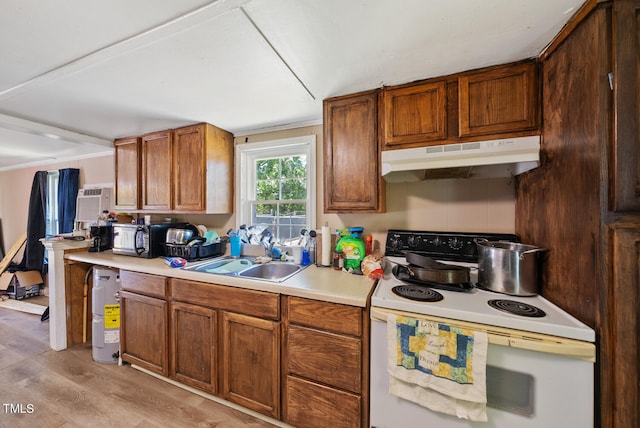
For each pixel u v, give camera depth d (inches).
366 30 42.1
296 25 41.1
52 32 42.3
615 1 32.0
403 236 69.5
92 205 125.9
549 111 45.6
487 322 38.9
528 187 54.7
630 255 31.6
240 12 38.0
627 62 31.5
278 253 84.4
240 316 60.2
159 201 91.5
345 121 65.1
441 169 56.7
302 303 54.0
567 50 40.4
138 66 52.6
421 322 41.5
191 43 45.3
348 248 69.9
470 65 51.7
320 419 52.1
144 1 36.0
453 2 36.2
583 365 34.2
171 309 70.0
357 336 49.0
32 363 82.7
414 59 50.1
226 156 92.6
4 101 68.3
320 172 82.7
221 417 61.6
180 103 70.1
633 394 31.4
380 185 61.9
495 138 50.8
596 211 33.7
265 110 74.9
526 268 46.8
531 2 36.0
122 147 100.2
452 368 39.0
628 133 31.4
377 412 45.8
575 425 34.5
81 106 71.4
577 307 37.4
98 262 82.5
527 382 36.9
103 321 82.8
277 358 56.5
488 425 38.5
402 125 58.8
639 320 31.3
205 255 85.8
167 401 66.4
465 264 62.4
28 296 140.2
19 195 160.4
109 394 68.6
